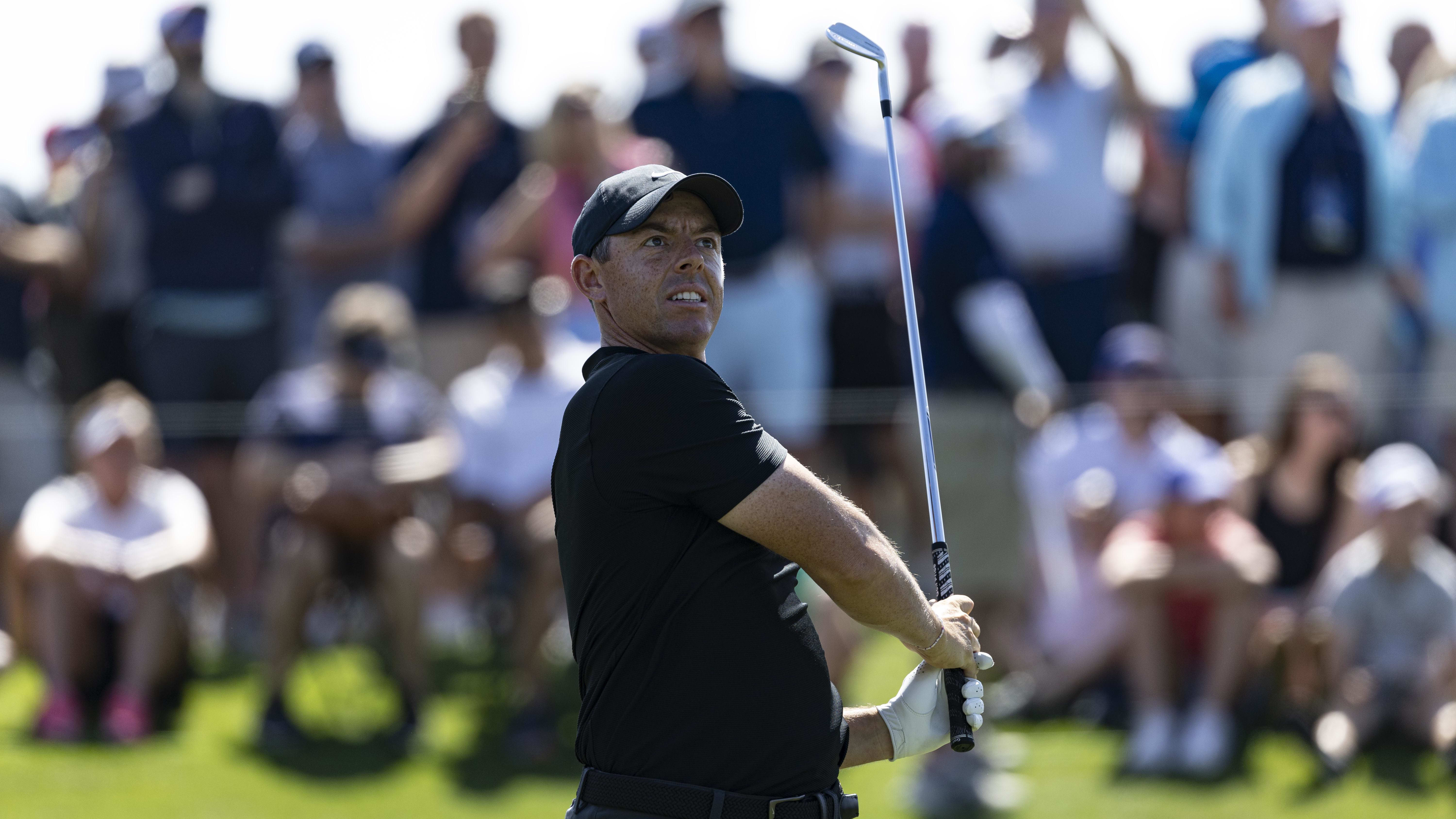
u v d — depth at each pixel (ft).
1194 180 88.22
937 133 80.94
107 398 77.00
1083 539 77.41
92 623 72.74
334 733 73.05
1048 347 88.48
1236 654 70.95
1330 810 64.75
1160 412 77.46
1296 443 76.43
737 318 80.69
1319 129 82.94
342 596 77.00
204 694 78.59
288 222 88.48
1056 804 66.13
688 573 30.99
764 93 82.33
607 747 31.45
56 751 69.51
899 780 70.13
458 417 78.13
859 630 71.00
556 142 84.17
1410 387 83.51
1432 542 79.25
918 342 36.78
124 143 88.79
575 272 33.53
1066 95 89.04
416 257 89.97
